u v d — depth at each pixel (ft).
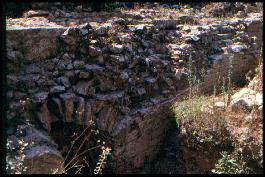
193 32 30.91
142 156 23.76
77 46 22.61
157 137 24.95
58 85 20.81
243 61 32.60
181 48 28.48
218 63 30.14
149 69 25.41
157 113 24.71
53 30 21.35
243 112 22.13
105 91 22.38
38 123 19.56
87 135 21.21
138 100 24.12
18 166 15.64
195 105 23.08
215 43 31.91
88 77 21.91
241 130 20.70
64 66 21.44
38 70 20.27
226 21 36.32
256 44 34.78
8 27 20.03
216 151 20.92
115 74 22.82
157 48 27.94
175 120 24.38
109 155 21.48
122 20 27.45
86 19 27.91
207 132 21.27
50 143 18.70
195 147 21.58
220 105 23.15
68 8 29.12
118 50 23.76
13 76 19.01
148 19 31.65
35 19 24.77
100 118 21.43
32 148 17.46
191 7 41.88
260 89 23.71
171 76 26.61
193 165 21.90
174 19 33.40
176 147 23.71
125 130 21.99
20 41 19.69
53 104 20.29
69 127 21.08
